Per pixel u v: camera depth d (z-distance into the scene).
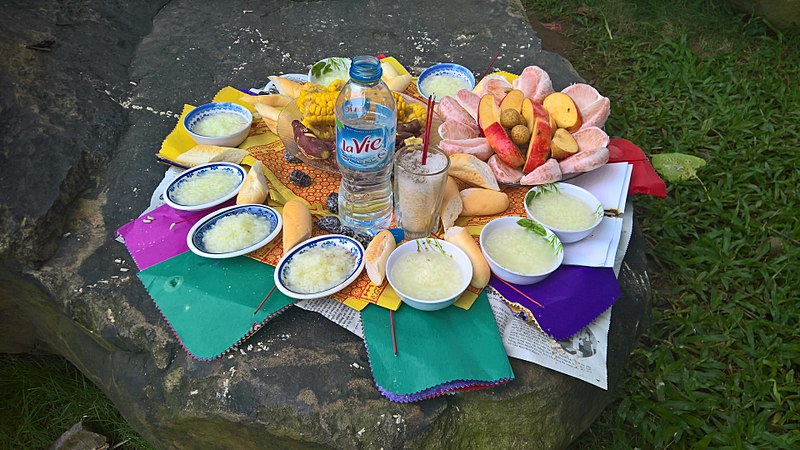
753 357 2.72
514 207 2.19
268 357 1.80
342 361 1.80
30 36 2.89
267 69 3.13
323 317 1.90
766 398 2.58
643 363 2.70
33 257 2.09
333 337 1.85
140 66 3.02
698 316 2.87
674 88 4.32
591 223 2.10
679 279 3.10
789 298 2.92
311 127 2.19
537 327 1.92
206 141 2.35
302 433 1.71
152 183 2.36
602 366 1.89
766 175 3.63
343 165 1.92
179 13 3.48
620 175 2.32
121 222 2.22
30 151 2.33
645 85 4.35
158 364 1.85
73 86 2.71
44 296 2.13
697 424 2.43
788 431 2.49
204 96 2.88
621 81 4.46
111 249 2.12
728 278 3.03
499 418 1.83
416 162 1.95
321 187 2.23
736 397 2.59
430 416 1.73
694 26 5.02
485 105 2.33
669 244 3.21
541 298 1.91
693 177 3.53
